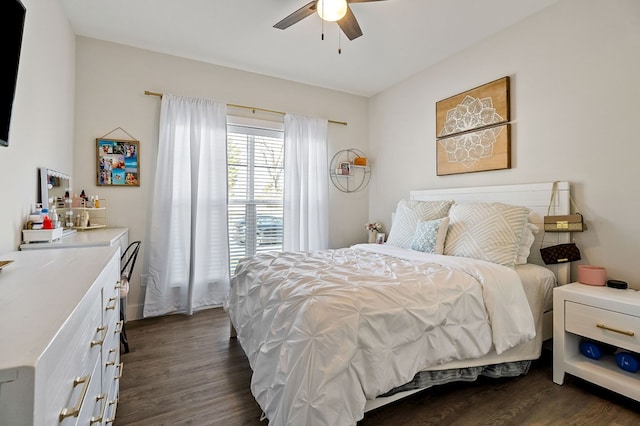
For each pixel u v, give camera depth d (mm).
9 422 435
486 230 2307
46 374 484
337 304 1354
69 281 896
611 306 1719
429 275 1801
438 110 3379
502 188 2736
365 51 3160
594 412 1650
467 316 1685
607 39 2131
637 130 2004
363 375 1300
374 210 4406
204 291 3303
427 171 3570
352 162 4348
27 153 1741
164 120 3104
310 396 1161
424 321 1506
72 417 648
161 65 3188
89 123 2889
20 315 621
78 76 2846
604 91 2150
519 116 2654
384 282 1638
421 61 3387
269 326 1531
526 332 1825
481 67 2955
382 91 4238
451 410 1654
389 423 1550
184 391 1825
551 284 2197
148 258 3109
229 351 2355
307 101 4012
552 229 2303
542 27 2486
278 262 2166
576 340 1992
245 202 3688
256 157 3742
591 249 2221
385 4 2406
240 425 1538
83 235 2215
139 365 2129
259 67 3529
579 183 2281
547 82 2461
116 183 2984
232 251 3623
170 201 3109
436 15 2551
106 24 2697
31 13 1765
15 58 1307
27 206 1748
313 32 2820
